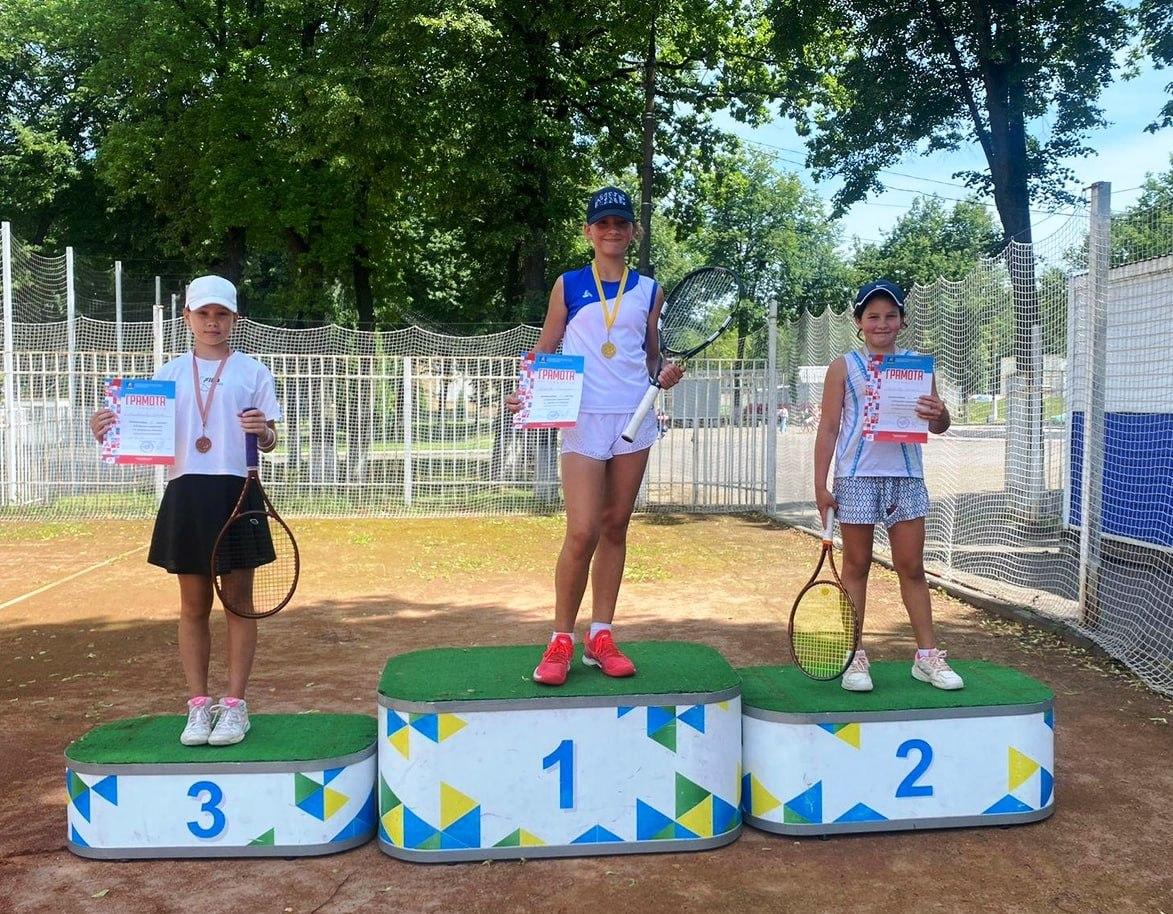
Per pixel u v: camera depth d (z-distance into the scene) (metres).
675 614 8.65
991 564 10.44
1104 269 7.54
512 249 21.06
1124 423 10.17
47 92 32.06
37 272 21.50
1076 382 10.60
